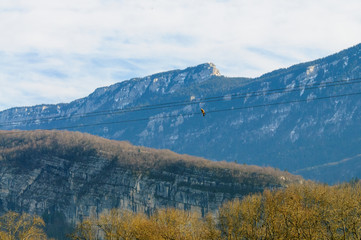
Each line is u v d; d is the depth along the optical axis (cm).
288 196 14888
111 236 16225
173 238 13688
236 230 13188
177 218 15712
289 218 11388
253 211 13800
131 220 16825
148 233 14300
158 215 16375
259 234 12075
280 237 11100
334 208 13062
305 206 14500
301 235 10819
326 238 11200
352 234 11750
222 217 14400
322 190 16488
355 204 13250
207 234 12975
